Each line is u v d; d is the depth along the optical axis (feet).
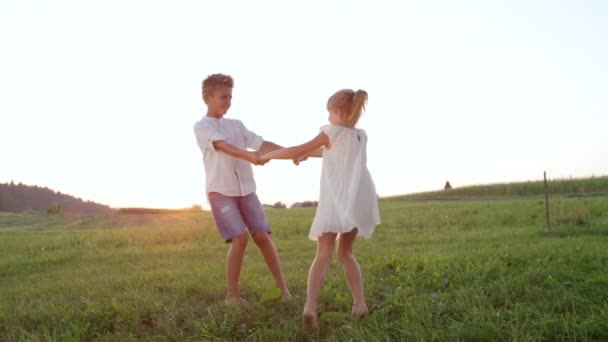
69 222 66.69
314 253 28.45
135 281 19.36
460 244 26.89
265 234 16.29
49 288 19.74
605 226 33.78
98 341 13.39
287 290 16.24
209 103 16.31
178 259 28.45
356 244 30.37
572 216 37.17
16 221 70.44
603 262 19.31
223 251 31.68
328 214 13.66
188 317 14.43
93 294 17.47
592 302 13.97
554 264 18.60
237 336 13.38
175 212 74.18
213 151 15.85
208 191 15.94
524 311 13.43
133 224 61.16
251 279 18.89
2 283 23.88
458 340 12.03
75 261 30.81
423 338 12.17
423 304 14.20
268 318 14.32
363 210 14.15
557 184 101.81
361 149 14.34
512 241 27.61
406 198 120.88
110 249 35.78
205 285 18.06
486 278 17.02
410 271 18.44
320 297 15.93
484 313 13.38
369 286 16.80
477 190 117.50
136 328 14.08
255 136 16.98
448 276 17.29
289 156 14.16
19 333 13.93
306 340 13.09
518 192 107.24
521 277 16.44
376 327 12.95
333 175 13.98
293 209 78.89
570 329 12.21
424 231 38.70
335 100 14.29
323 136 14.05
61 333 13.69
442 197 116.26
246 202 16.24
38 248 36.70
